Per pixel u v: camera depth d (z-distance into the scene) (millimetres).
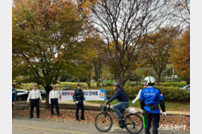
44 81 8766
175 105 9914
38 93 7992
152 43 8266
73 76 9188
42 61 8562
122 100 5656
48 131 5695
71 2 8500
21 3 8094
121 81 8133
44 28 8508
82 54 9250
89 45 8719
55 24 8203
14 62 8172
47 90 9844
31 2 8281
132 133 5477
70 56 8859
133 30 7512
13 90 7754
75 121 7121
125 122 5582
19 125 6453
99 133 5516
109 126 5789
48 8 8328
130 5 7391
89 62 10133
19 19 7680
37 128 6051
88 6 7477
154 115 4188
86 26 8273
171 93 10594
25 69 8367
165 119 7188
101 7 7562
